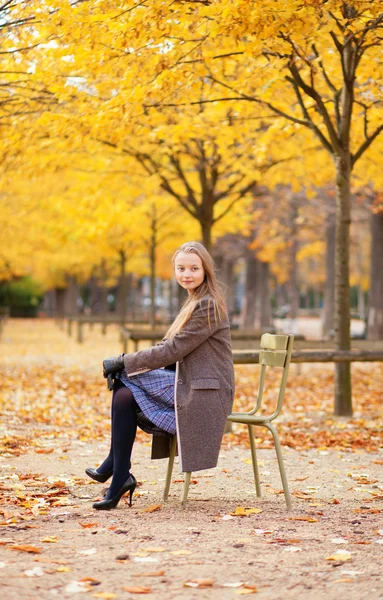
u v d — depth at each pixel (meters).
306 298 78.50
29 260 31.94
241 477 6.36
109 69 8.18
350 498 5.58
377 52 8.91
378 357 9.62
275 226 26.42
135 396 5.06
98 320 27.11
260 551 4.03
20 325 45.53
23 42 8.11
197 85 8.12
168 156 13.58
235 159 12.92
